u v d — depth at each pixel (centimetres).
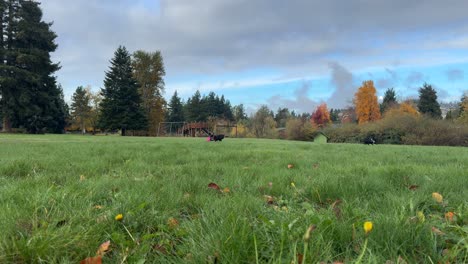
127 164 661
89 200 327
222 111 11531
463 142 3725
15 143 1572
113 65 5922
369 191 385
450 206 321
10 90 4234
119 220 257
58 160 716
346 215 268
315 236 208
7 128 4381
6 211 270
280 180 459
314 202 358
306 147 1477
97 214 274
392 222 235
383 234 219
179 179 445
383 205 315
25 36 4372
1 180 470
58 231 219
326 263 183
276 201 365
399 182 450
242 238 201
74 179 466
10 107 4250
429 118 4091
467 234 221
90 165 630
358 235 218
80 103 8194
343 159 823
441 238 225
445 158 866
